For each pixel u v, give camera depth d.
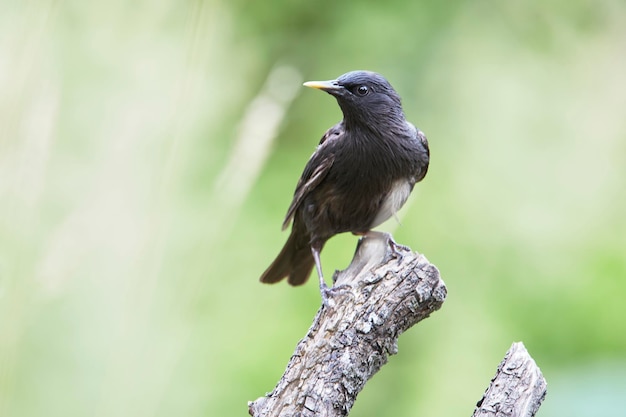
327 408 5.96
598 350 12.91
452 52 16.06
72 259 7.69
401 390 13.08
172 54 10.09
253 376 11.73
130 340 8.40
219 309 12.29
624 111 15.97
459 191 14.70
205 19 9.01
